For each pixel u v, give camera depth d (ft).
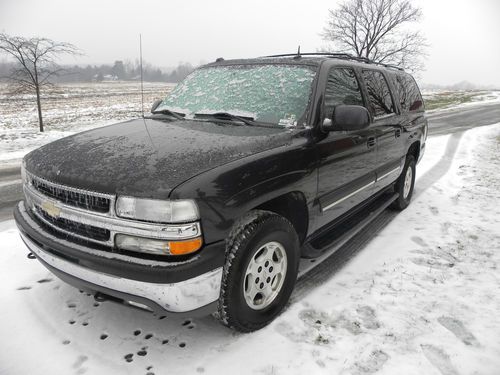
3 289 10.21
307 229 10.17
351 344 8.45
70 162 8.14
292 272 9.42
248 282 8.40
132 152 8.20
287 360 7.94
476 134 42.96
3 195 20.58
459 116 67.21
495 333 8.95
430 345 8.49
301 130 9.80
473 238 14.25
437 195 19.79
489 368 7.91
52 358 7.88
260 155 8.31
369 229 15.15
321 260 12.09
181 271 6.82
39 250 8.22
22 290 10.19
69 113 79.97
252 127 10.05
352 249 13.26
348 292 10.51
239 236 7.86
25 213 9.23
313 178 9.75
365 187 13.08
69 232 7.78
